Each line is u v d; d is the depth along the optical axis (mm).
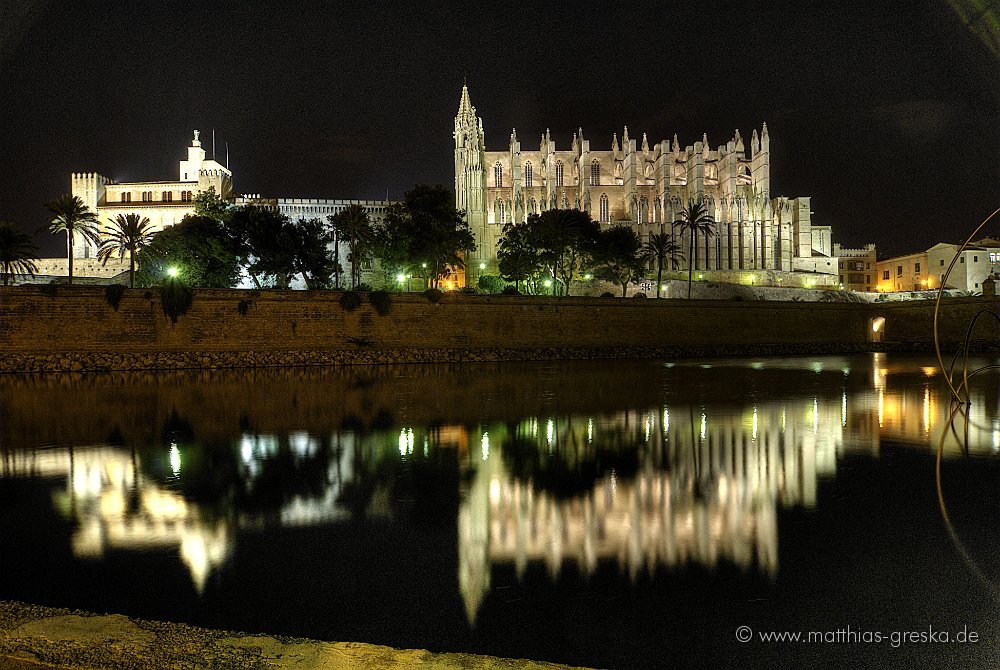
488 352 57281
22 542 10703
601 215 127125
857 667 6496
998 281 98875
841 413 23406
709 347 66438
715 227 118562
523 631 7430
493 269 115188
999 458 15680
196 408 26844
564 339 62031
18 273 78625
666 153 120562
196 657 5535
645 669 6559
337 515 11992
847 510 11562
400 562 9570
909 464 15094
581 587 8523
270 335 51594
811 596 8109
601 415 23750
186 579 9070
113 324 47375
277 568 9414
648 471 14906
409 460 16609
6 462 16922
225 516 12031
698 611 7789
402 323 55719
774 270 117062
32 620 6430
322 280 69875
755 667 6551
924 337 71438
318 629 7555
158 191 111812
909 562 9117
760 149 124000
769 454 16500
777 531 10531
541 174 130875
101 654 5633
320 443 19031
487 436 19812
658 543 10086
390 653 5609
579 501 12531
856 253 136375
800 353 70438
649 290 99688
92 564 9703
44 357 44531
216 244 65250
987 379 36906
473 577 8930
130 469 15992
